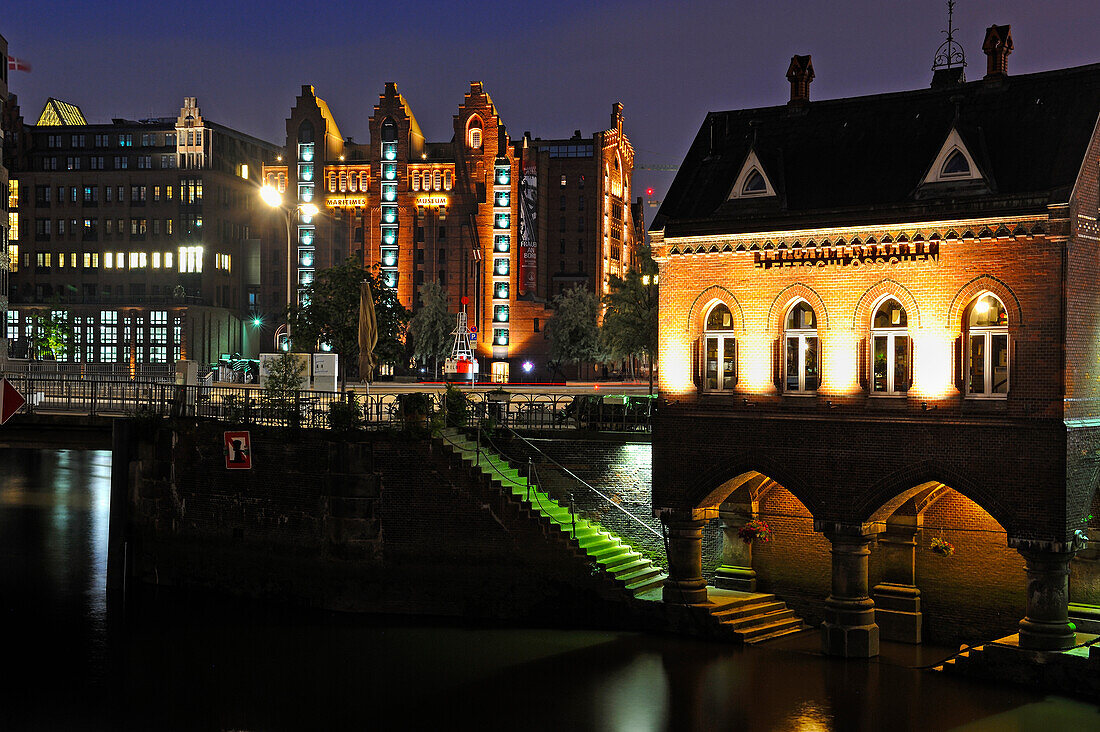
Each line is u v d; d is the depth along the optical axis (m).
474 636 34.19
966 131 30.00
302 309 60.19
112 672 30.69
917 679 29.59
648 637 33.84
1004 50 30.95
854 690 28.64
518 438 39.22
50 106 175.38
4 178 92.25
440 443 36.75
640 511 37.75
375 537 37.34
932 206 29.59
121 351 142.75
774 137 33.78
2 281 91.69
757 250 32.12
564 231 144.62
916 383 29.78
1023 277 28.17
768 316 32.06
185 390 43.00
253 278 156.38
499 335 136.12
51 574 43.25
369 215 139.00
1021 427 28.19
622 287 75.88
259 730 26.14
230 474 39.88
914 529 33.19
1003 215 28.23
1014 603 31.83
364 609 37.38
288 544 38.66
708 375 33.44
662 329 33.88
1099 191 29.11
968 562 32.62
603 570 35.12
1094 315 28.97
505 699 28.14
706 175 34.34
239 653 32.50
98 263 148.00
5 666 31.22
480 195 136.88
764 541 36.12
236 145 156.62
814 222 31.38
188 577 40.78
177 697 28.47
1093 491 29.20
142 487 41.78
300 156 140.75
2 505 60.00
